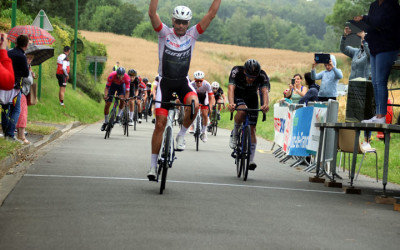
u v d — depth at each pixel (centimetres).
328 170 1420
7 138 1453
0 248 584
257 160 1684
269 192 1028
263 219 770
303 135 1495
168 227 694
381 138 2197
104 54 5188
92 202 838
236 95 1237
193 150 1889
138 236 644
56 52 3600
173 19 1023
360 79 1179
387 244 663
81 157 1432
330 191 1103
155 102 1002
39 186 966
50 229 668
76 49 3912
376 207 928
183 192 971
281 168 1496
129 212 775
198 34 1040
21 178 1045
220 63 12169
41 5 5725
